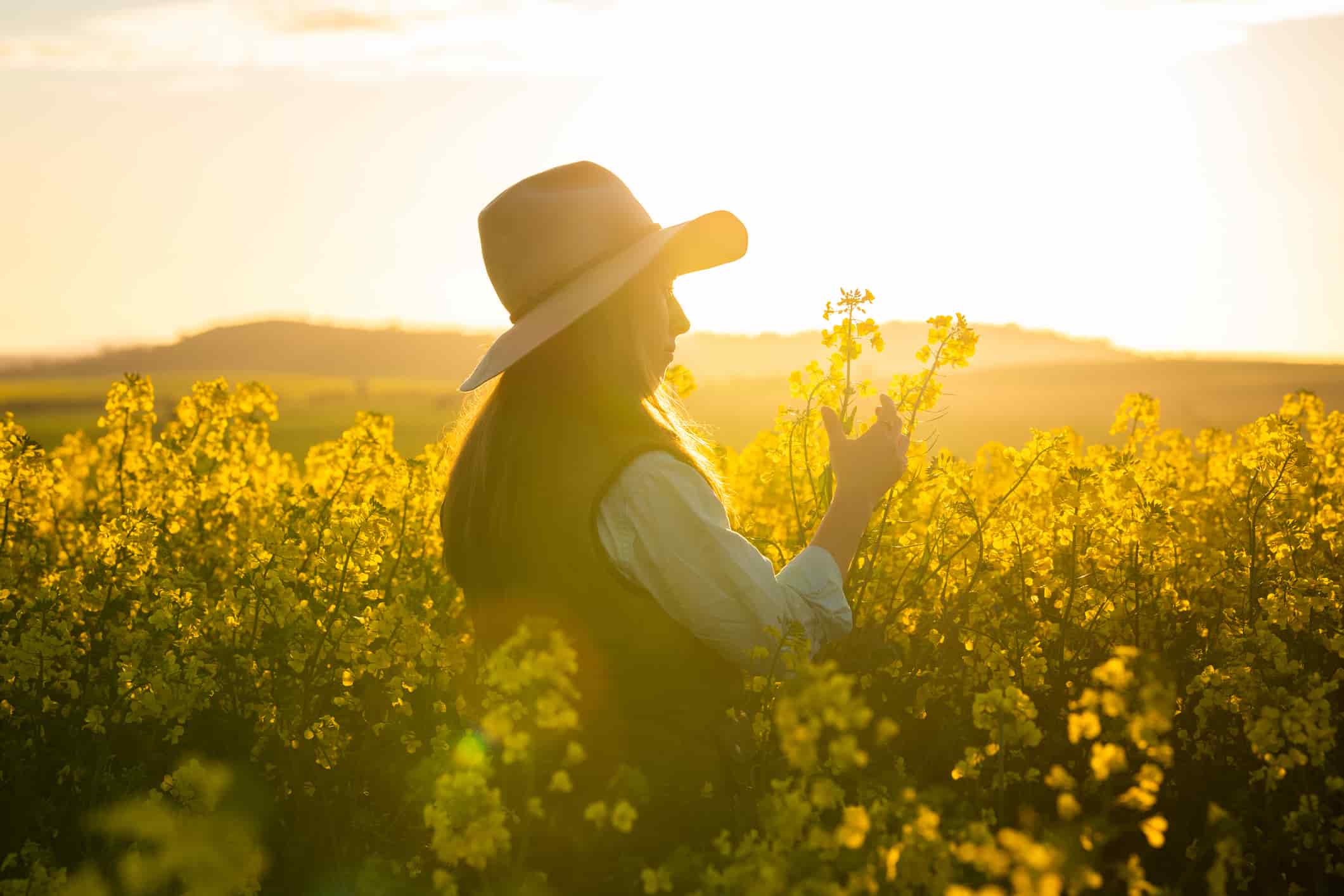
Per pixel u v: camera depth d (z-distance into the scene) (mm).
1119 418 6879
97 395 128625
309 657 3258
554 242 2398
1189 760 3117
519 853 1930
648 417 2367
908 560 4391
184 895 2059
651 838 2232
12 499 4391
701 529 2213
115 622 3863
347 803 2982
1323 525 4465
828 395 3809
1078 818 2682
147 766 3139
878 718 3500
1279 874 2590
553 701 1756
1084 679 3621
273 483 6418
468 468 2559
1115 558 4230
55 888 2178
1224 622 3951
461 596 4645
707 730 2346
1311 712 2316
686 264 2658
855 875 1739
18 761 3066
